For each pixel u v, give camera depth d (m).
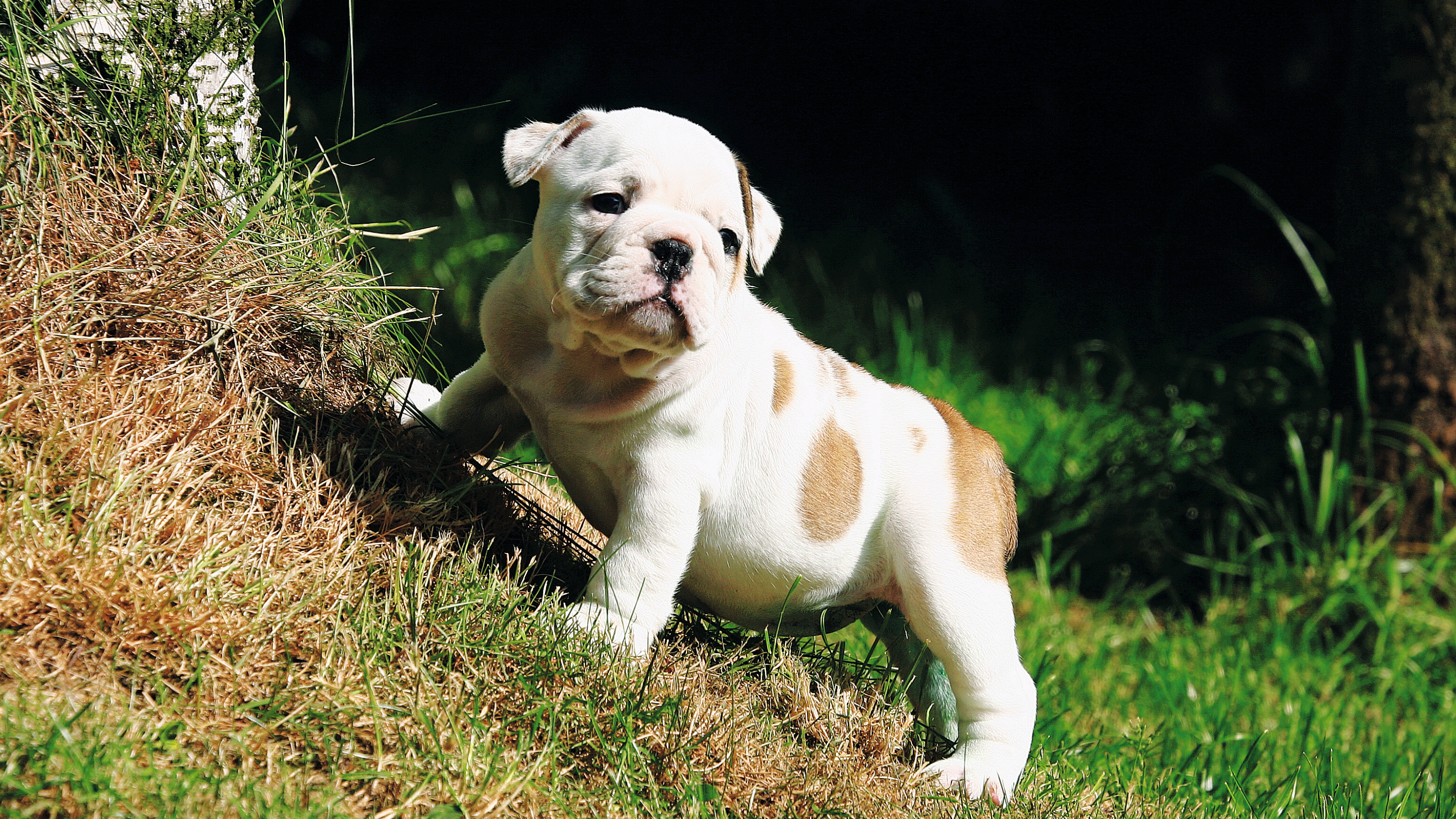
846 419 3.62
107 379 2.88
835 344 8.62
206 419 3.00
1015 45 11.76
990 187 11.88
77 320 2.92
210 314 3.12
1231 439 7.02
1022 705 3.50
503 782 2.53
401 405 3.52
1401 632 5.96
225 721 2.46
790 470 3.47
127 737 2.31
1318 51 10.54
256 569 2.78
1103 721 4.99
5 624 2.43
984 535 3.63
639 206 3.04
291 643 2.67
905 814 3.02
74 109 3.15
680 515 3.22
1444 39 6.09
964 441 3.77
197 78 3.34
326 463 3.12
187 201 3.25
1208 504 6.87
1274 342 7.72
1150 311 10.16
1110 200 11.63
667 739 2.83
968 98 11.95
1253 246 10.82
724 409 3.35
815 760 3.04
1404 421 6.35
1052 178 11.83
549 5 11.48
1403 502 6.32
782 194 11.15
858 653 4.51
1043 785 3.54
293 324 3.36
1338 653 5.94
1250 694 5.51
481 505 3.48
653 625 3.22
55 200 2.99
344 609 2.79
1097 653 5.82
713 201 3.14
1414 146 6.19
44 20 3.19
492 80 11.04
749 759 2.93
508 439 3.70
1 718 2.24
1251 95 10.95
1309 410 6.89
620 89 11.33
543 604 3.04
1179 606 6.56
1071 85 11.66
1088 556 6.77
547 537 3.65
